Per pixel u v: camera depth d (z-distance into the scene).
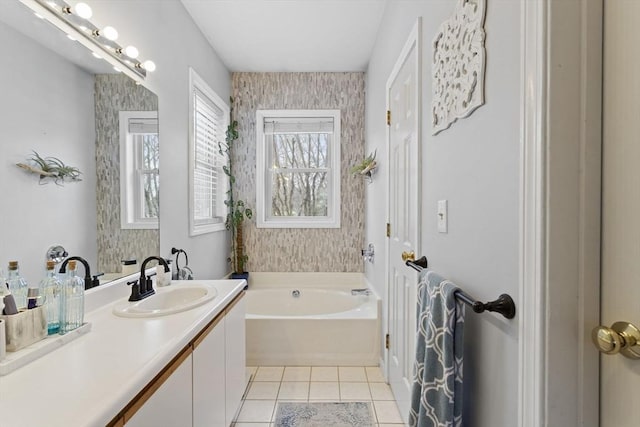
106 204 1.49
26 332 0.91
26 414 0.66
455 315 0.96
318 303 3.31
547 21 0.66
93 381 0.79
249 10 2.36
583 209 0.67
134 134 1.72
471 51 0.99
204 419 1.28
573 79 0.66
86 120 1.38
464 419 1.07
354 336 2.53
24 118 1.10
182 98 2.28
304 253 3.47
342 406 2.01
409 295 1.76
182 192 2.27
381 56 2.52
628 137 0.61
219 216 3.17
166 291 1.67
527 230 0.72
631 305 0.61
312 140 3.52
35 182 1.15
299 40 2.78
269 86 3.42
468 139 1.03
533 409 0.70
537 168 0.68
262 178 3.44
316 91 3.42
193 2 2.26
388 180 2.26
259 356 2.53
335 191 3.46
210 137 2.98
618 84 0.62
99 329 1.14
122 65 1.60
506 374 0.82
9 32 1.06
